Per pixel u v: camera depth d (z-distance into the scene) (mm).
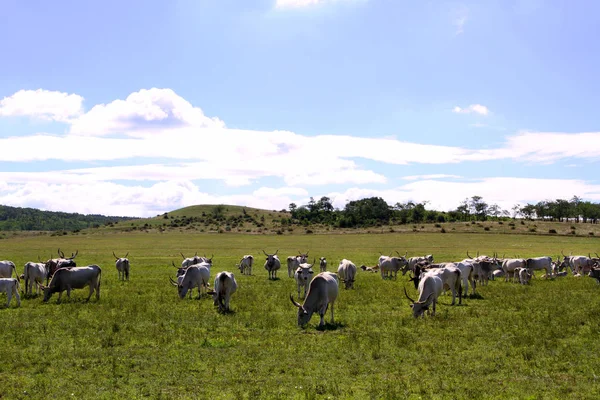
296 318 18547
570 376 11664
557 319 18000
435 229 128625
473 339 15008
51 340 15016
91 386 11117
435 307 19719
